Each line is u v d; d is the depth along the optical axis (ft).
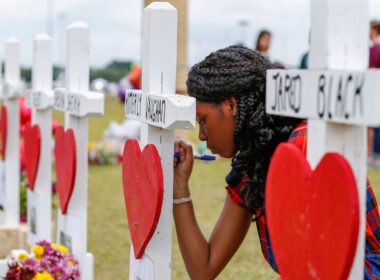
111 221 17.33
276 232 4.67
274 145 6.18
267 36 26.48
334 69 4.16
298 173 4.40
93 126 50.37
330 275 4.13
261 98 6.11
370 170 28.17
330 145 4.30
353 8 4.19
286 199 4.53
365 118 3.84
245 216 7.08
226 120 6.25
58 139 9.35
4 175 13.34
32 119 11.43
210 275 7.06
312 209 4.27
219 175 25.76
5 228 13.16
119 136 31.68
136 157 6.65
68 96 8.86
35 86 10.99
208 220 17.15
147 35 6.40
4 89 13.33
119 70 104.12
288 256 4.55
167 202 6.43
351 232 3.94
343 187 3.99
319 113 4.23
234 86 6.07
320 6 4.19
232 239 7.07
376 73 3.77
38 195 10.80
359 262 4.47
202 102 6.30
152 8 6.33
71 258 8.66
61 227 9.35
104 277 12.48
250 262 13.71
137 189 6.66
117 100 94.48
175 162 6.86
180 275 12.76
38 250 8.54
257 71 6.11
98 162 29.86
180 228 6.97
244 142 6.25
